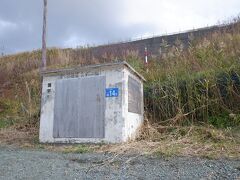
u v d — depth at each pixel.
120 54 13.31
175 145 5.24
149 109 7.99
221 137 5.52
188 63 8.89
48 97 6.84
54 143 6.46
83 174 3.45
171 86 7.63
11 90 12.72
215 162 3.85
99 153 5.04
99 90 6.31
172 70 8.47
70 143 6.28
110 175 3.37
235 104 6.92
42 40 10.09
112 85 6.22
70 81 6.66
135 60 11.32
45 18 10.19
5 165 4.09
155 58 11.16
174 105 7.42
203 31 13.27
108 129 6.00
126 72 6.41
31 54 17.61
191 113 7.09
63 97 6.64
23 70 14.56
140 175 3.32
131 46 14.63
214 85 6.97
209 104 6.97
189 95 7.22
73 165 4.02
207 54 8.84
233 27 11.99
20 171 3.68
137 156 4.53
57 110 6.63
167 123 7.25
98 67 6.43
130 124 6.42
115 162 4.16
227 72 7.13
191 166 3.69
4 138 7.57
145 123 7.52
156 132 6.73
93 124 6.16
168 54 10.33
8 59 17.02
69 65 13.11
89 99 6.36
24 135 7.95
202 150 4.73
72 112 6.45
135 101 7.09
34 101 10.63
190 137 5.80
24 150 5.75
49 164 4.11
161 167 3.71
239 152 4.44
